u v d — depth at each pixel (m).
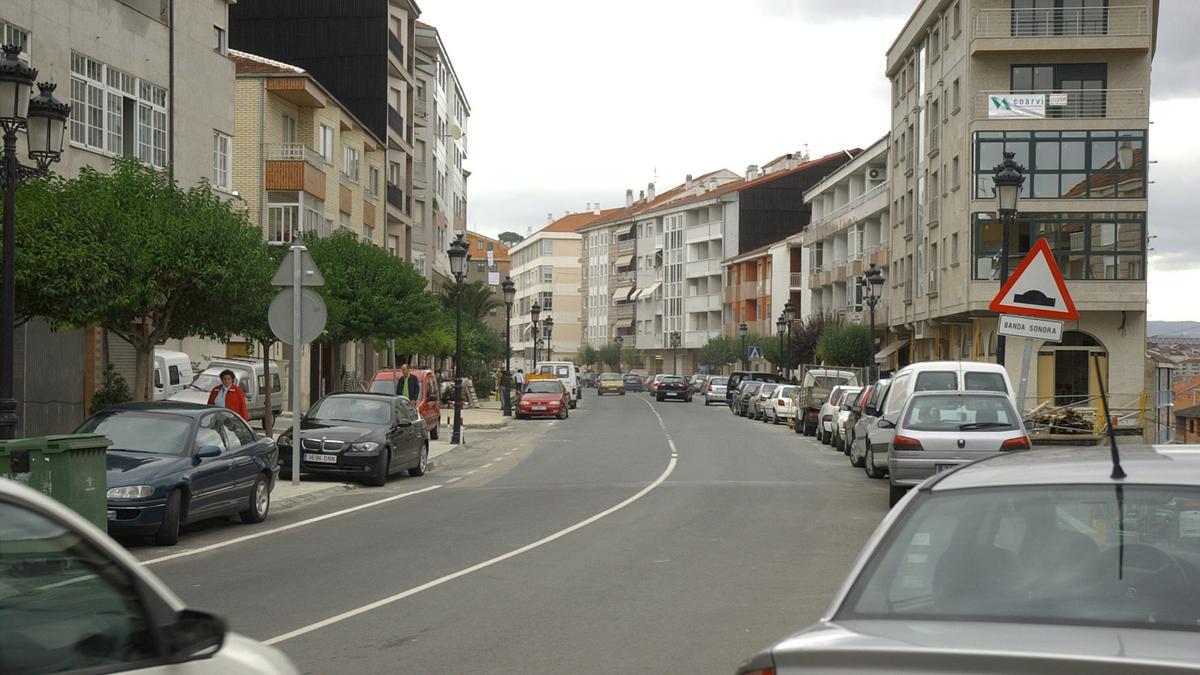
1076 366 48.34
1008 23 48.16
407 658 8.48
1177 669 3.22
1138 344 47.97
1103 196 47.75
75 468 12.62
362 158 57.75
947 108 53.22
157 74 32.62
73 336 28.83
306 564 13.25
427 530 16.47
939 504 4.57
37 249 18.80
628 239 145.00
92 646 3.61
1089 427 33.16
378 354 69.25
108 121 30.02
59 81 27.77
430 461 30.48
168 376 33.12
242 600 10.91
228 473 16.33
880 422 22.03
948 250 52.53
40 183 20.08
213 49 36.53
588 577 12.28
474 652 8.68
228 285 22.77
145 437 15.80
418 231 76.88
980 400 18.48
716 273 118.50
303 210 46.75
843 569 12.88
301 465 23.36
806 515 18.34
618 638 9.20
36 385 27.45
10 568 3.50
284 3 62.47
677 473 26.84
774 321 99.62
